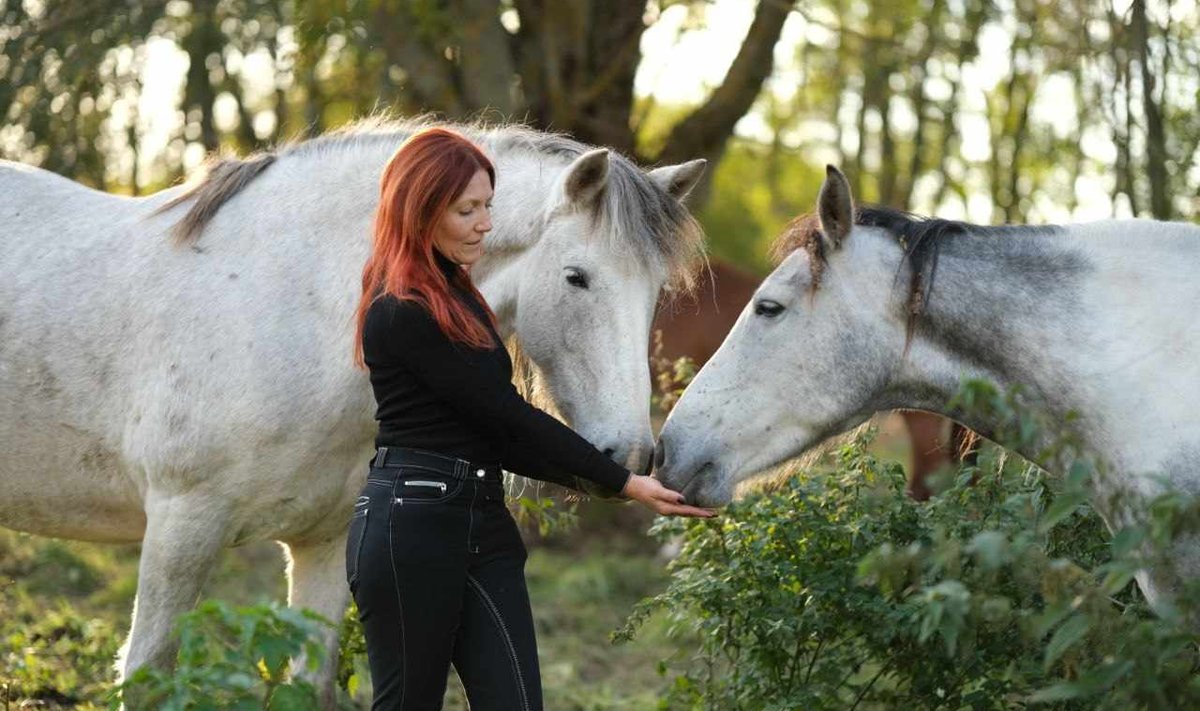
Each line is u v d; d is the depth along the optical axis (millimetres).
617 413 3025
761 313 3000
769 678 3410
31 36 6555
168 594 3186
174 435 3162
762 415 2992
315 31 6500
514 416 2658
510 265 3262
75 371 3293
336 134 3506
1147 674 2230
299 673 3350
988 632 3096
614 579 6816
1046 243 2936
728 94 7363
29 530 3547
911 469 7125
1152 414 2738
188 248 3303
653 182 3184
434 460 2650
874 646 3320
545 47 7414
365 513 2672
